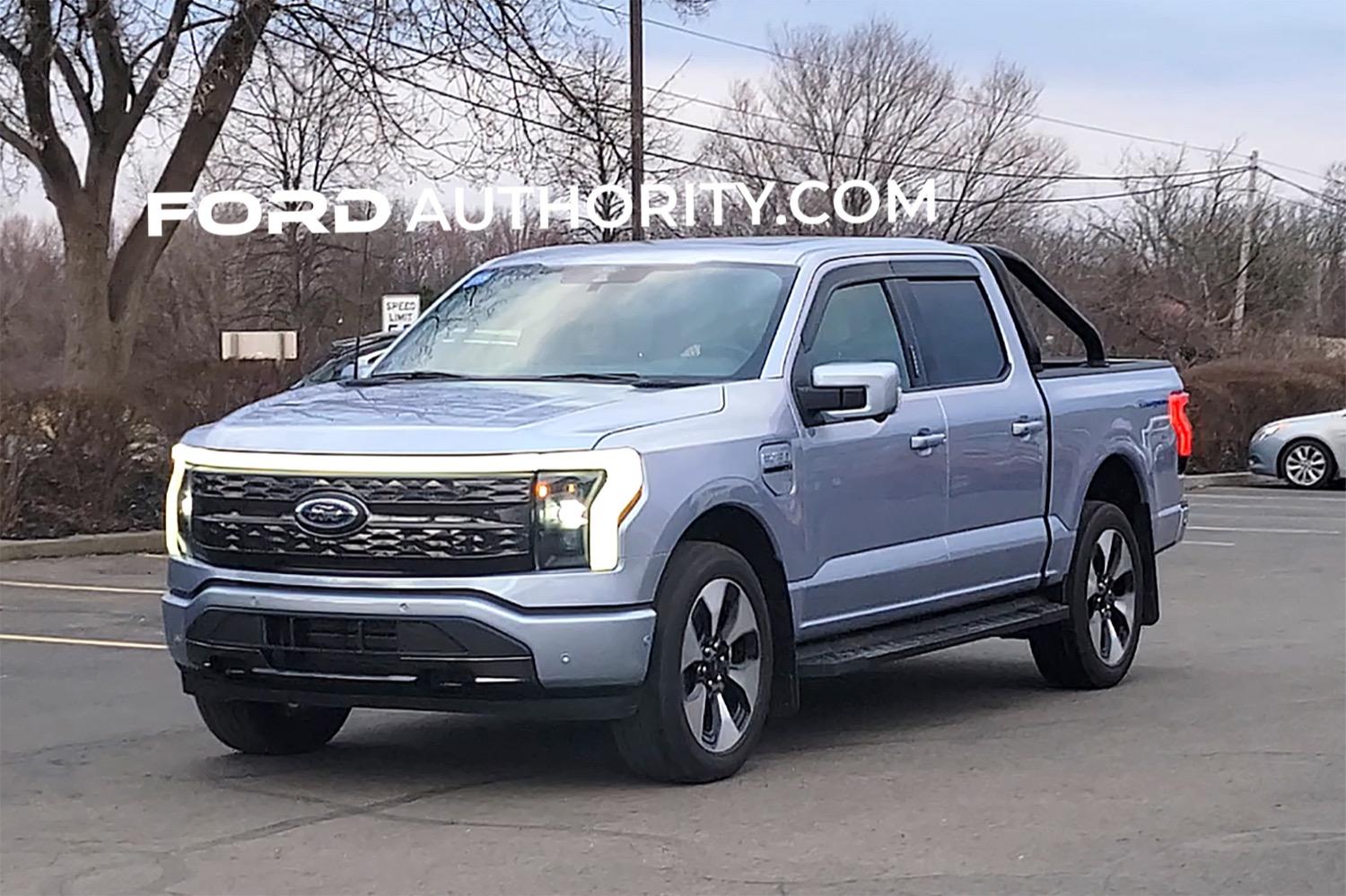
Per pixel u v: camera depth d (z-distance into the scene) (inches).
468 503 258.5
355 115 986.7
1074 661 375.6
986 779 290.7
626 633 261.3
